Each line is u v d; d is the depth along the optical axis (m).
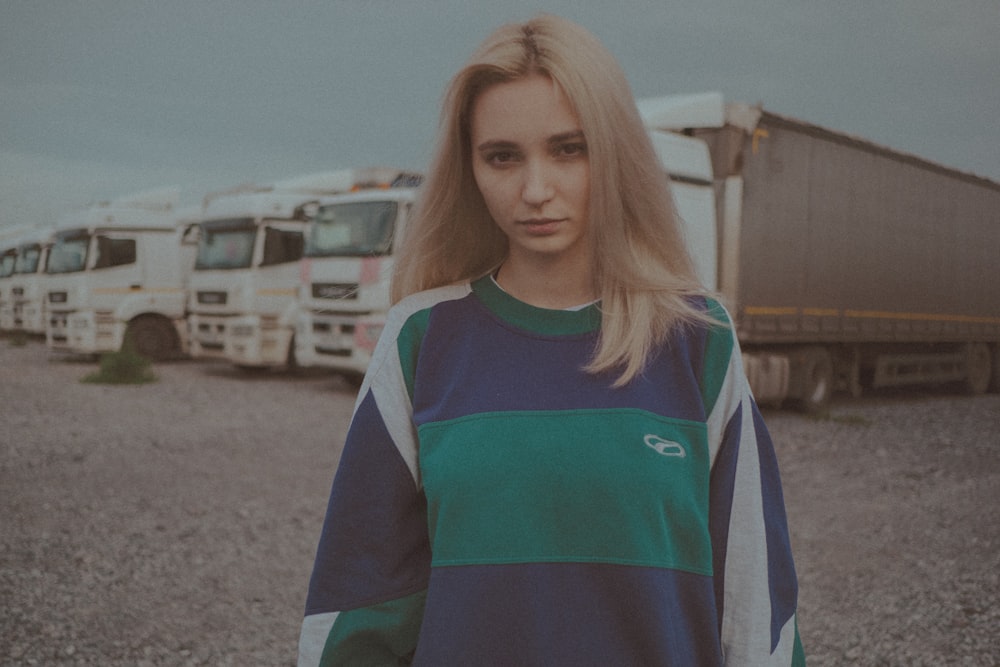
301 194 14.40
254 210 13.99
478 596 1.02
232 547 5.04
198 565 4.70
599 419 1.06
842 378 12.63
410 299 1.22
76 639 3.68
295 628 3.84
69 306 16.50
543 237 1.12
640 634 1.00
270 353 14.10
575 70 1.07
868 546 5.25
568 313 1.13
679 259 1.19
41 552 4.90
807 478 7.28
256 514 5.77
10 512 5.76
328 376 15.25
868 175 12.12
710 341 1.14
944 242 14.55
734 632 1.10
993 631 3.91
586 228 1.15
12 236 26.55
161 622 3.89
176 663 3.46
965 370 16.33
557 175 1.11
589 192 1.12
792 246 10.46
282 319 14.15
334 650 1.11
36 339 25.78
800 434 9.72
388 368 1.18
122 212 16.53
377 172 12.27
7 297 26.03
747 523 1.11
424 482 1.09
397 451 1.15
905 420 11.61
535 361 1.11
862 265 12.02
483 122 1.12
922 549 5.21
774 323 10.20
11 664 3.41
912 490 6.92
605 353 1.08
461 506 1.04
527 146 1.10
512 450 1.04
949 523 5.85
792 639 1.13
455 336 1.16
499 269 1.25
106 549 4.97
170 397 12.00
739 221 9.44
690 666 1.04
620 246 1.12
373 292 10.79
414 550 1.15
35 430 9.06
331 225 11.46
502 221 1.14
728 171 9.38
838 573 4.72
